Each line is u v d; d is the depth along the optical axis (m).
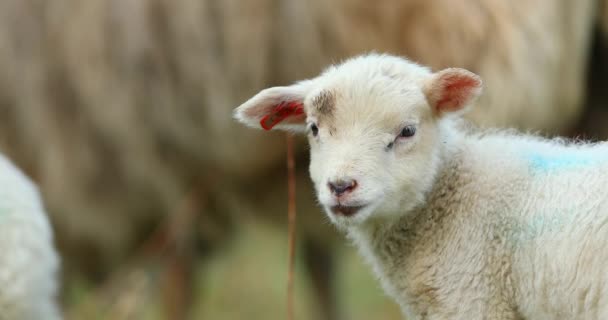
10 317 14.20
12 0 19.17
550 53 18.98
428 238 13.05
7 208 14.34
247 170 19.30
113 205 19.78
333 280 22.67
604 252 11.30
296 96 13.68
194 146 19.14
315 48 18.16
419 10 18.00
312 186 19.47
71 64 18.95
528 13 18.69
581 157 12.36
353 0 18.00
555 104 19.66
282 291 26.41
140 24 18.59
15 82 19.28
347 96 12.95
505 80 18.38
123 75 18.78
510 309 12.39
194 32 18.42
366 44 18.05
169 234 20.03
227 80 18.50
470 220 12.75
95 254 20.45
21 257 14.30
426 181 13.01
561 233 11.78
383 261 13.62
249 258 27.33
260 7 18.22
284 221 20.30
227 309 25.50
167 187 19.69
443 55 18.03
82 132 19.25
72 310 20.86
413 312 13.30
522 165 12.70
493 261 12.47
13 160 19.64
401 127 12.85
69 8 18.91
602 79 20.83
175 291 20.75
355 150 12.66
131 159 19.33
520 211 12.34
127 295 20.66
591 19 20.30
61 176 19.53
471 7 18.22
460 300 12.68
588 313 11.46
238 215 20.50
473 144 13.47
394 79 13.08
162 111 18.88
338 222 12.73
